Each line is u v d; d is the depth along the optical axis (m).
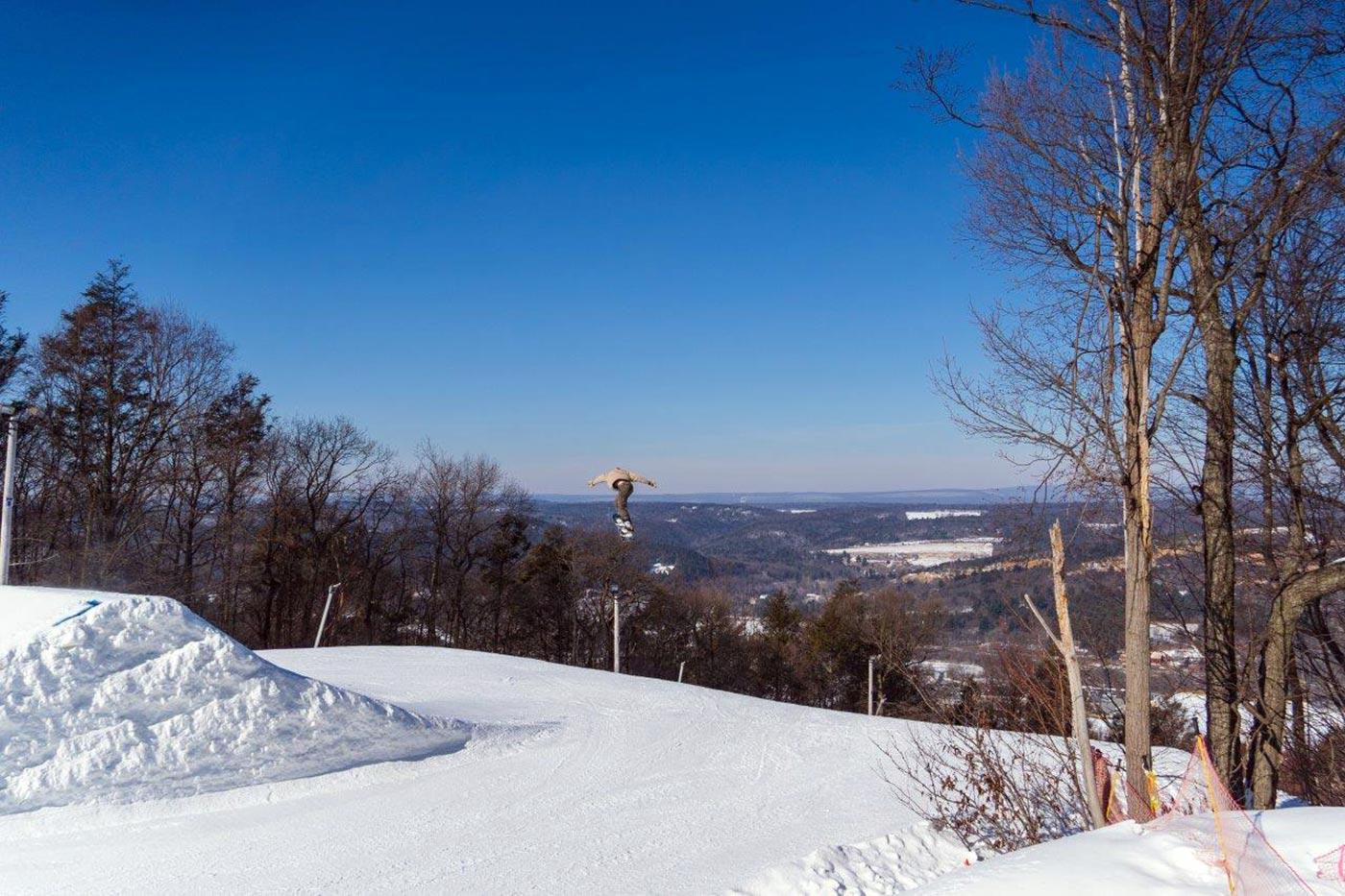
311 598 44.16
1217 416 9.91
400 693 18.78
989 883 4.39
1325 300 11.02
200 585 39.66
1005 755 11.51
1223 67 8.20
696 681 57.00
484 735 14.48
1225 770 9.47
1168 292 8.04
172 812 10.48
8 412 17.06
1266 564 11.30
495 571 52.28
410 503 49.09
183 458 39.34
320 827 10.33
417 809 11.18
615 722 16.94
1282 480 11.33
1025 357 9.30
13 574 31.89
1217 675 9.77
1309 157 8.99
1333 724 11.47
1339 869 4.29
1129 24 8.30
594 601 53.53
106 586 33.06
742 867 9.22
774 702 20.84
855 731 17.11
